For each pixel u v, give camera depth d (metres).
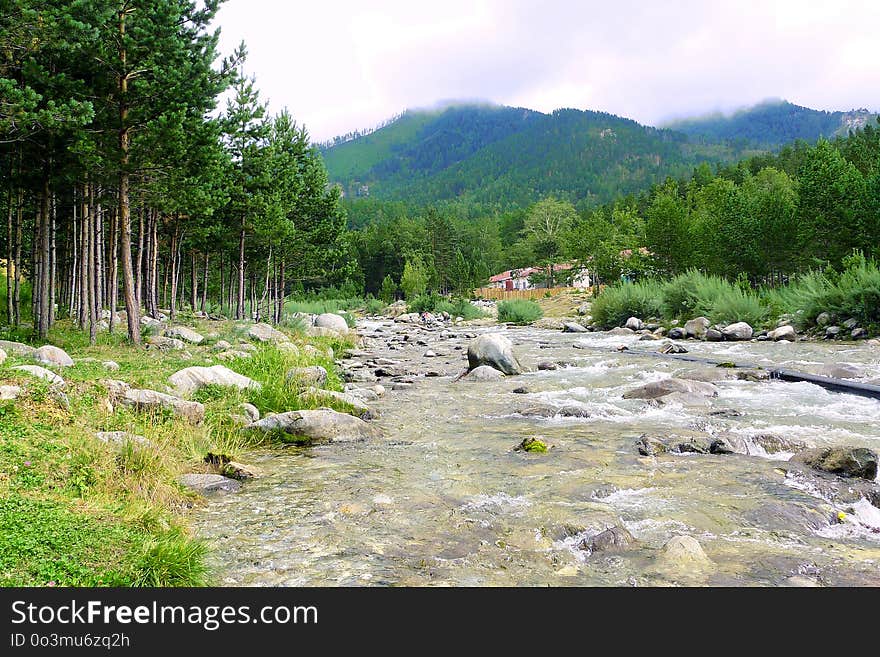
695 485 7.11
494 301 77.00
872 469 7.23
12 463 6.15
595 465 8.09
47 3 14.34
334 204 37.25
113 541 4.88
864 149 63.78
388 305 76.31
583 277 83.25
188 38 20.28
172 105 18.09
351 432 10.05
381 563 5.17
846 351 18.64
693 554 5.10
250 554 5.38
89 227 20.81
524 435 10.10
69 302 28.70
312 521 6.21
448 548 5.46
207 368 12.27
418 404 13.44
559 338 29.80
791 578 4.78
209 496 7.07
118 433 7.88
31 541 4.60
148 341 19.17
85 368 12.24
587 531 5.61
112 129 18.14
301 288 79.06
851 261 25.61
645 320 33.38
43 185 18.59
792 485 7.03
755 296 28.78
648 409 11.77
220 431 9.66
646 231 52.00
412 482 7.57
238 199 31.72
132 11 17.69
